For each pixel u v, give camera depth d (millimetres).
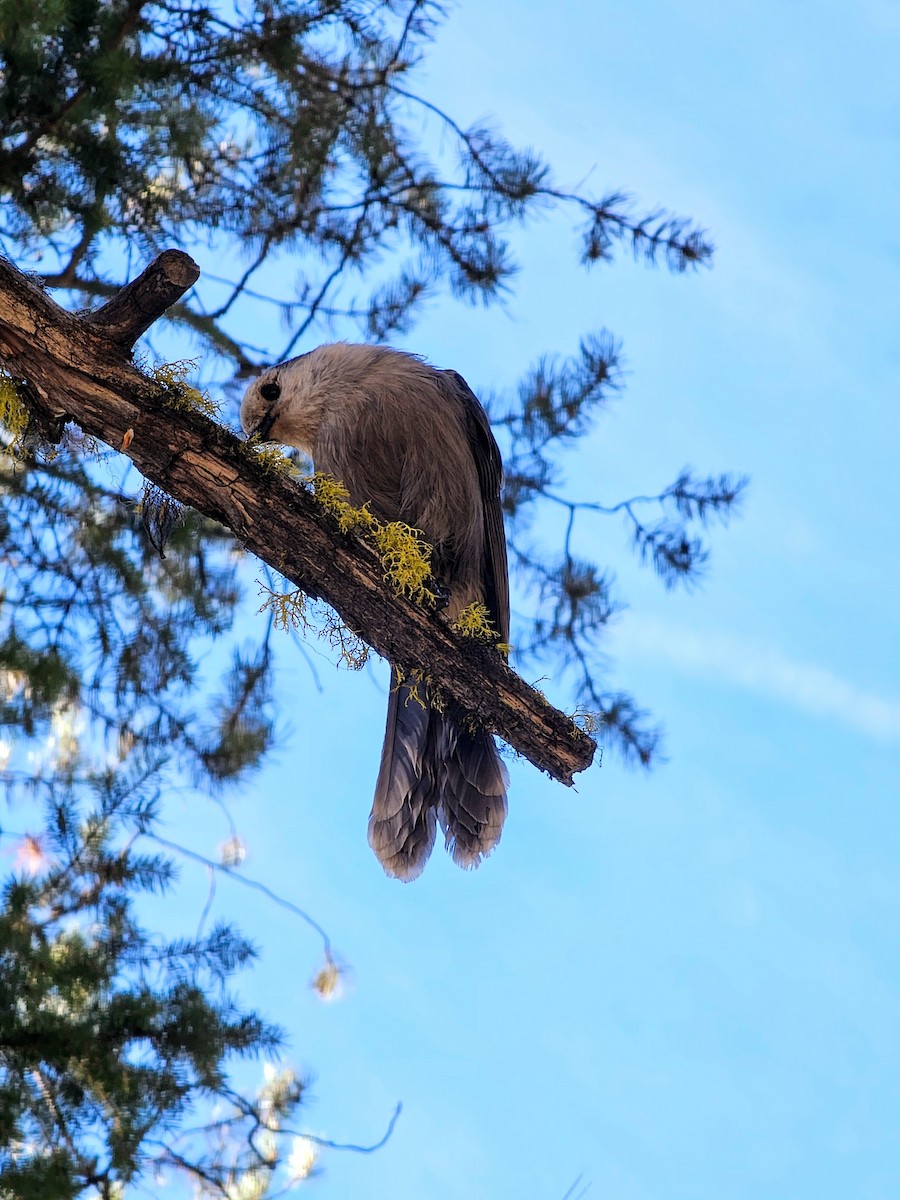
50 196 8133
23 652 8516
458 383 9219
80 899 7895
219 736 9180
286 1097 7730
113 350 5969
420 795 7895
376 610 6508
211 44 8242
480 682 6625
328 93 8523
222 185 8945
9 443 8352
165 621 9164
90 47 7758
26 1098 6832
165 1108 7082
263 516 6266
